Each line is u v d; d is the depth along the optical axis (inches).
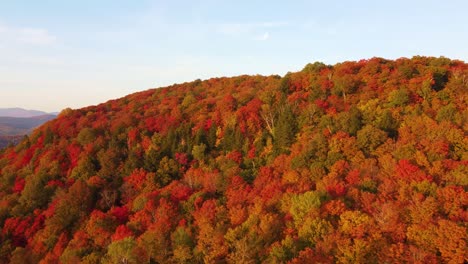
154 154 2706.7
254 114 2866.6
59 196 2378.2
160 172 2588.6
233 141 2691.9
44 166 2908.5
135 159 2714.1
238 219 1642.5
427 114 2252.7
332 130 2322.8
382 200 1494.8
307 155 2124.8
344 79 2819.9
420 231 1235.9
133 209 2114.9
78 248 1801.2
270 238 1429.6
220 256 1441.9
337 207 1437.0
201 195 2037.4
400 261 1159.6
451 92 2447.1
